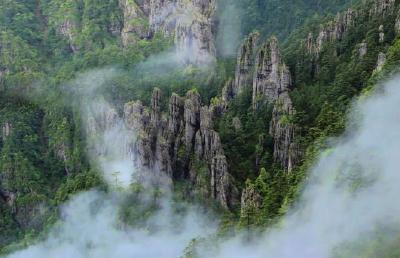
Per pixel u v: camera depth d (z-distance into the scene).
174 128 157.50
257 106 155.50
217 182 142.00
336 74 145.62
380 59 131.75
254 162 145.75
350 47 151.62
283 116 142.12
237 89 168.12
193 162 150.75
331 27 161.62
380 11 151.75
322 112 135.00
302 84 152.12
